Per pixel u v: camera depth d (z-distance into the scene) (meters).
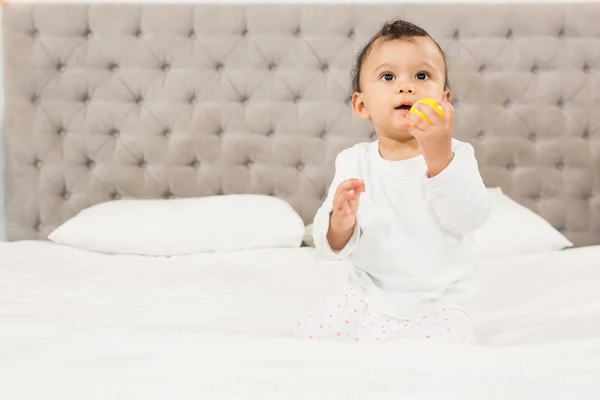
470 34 2.52
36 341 1.12
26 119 2.53
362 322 1.21
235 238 2.17
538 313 1.49
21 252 2.09
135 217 2.21
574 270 1.86
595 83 2.52
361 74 1.31
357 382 0.88
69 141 2.54
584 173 2.53
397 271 1.19
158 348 1.01
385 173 1.21
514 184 2.54
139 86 2.53
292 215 2.26
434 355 0.94
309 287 1.80
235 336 1.07
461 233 1.17
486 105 2.52
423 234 1.17
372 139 2.52
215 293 1.70
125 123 2.54
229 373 0.89
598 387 0.90
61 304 1.57
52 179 2.54
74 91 2.54
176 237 2.15
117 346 1.03
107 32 2.52
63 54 2.53
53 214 2.55
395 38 1.25
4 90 2.53
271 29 2.51
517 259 2.01
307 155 2.53
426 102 1.02
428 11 2.50
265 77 2.53
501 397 0.86
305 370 0.90
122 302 1.61
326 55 2.51
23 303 1.57
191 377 0.88
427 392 0.87
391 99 1.20
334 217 1.10
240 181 2.55
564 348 1.01
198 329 1.36
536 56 2.51
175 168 2.54
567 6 2.51
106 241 2.17
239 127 2.54
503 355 0.95
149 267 1.98
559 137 2.53
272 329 1.41
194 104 2.55
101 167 2.55
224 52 2.53
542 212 2.55
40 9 2.52
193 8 2.53
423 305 1.18
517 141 2.53
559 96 2.53
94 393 0.85
